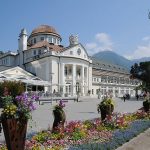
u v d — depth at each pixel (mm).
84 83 84875
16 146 8961
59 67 78562
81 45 83375
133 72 86500
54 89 74812
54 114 13344
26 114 9141
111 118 15930
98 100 61969
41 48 85375
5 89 10812
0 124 9383
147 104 22688
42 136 12375
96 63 107688
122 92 115250
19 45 90312
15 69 72500
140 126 15547
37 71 81062
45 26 96250
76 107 38750
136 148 11562
